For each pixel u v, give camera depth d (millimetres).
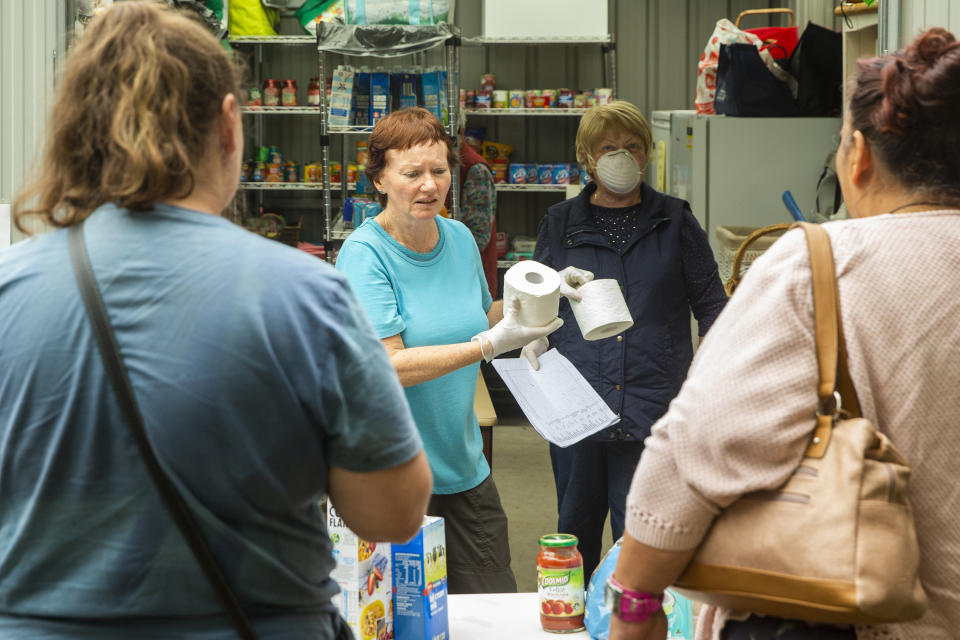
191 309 1021
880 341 1156
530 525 4719
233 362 1015
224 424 1014
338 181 6719
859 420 1142
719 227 4617
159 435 1003
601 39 6457
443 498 2439
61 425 1012
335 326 1063
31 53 4113
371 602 1732
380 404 1085
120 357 1011
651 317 2822
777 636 1175
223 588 1028
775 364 1143
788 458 1131
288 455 1050
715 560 1158
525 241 6828
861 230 1194
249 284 1038
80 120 1050
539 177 6699
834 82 4809
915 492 1173
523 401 2568
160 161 1021
